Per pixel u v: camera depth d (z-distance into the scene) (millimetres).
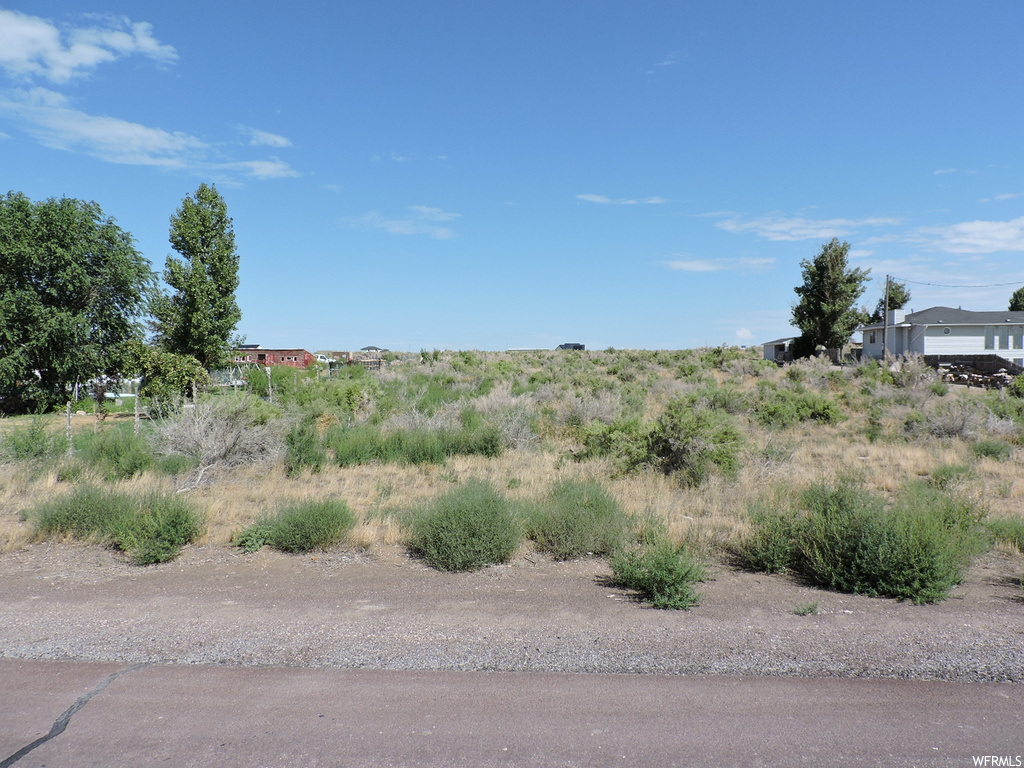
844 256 53531
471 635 4832
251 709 3719
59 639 4793
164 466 11586
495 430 13789
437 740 3357
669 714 3611
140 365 24625
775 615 5215
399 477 11641
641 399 20344
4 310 29281
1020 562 6688
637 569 5996
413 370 35844
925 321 45625
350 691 3939
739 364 37250
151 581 6254
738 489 9773
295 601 5645
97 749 3309
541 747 3281
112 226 33688
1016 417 17516
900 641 4625
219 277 30906
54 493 10180
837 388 27516
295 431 12977
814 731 3414
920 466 11938
